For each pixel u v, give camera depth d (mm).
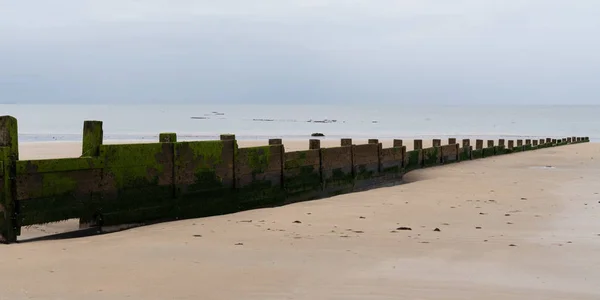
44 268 4887
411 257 5562
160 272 4840
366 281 4656
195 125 70500
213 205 8586
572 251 5887
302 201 10711
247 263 5234
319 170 11359
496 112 147875
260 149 9609
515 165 19125
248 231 6949
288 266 5133
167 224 7512
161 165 7730
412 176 15547
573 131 62125
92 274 4730
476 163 19938
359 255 5621
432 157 17969
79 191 6648
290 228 7211
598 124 78500
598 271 5082
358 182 12930
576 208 9203
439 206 9383
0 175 5863
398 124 76875
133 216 7301
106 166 6965
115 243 6066
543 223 7715
